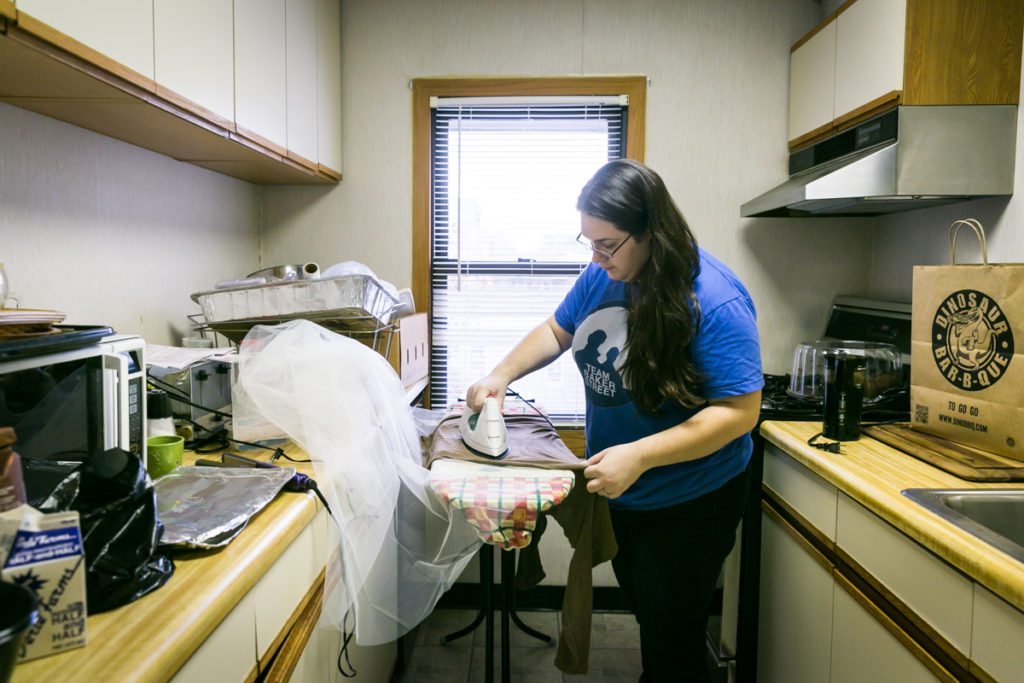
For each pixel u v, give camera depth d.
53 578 0.62
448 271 2.57
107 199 1.58
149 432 1.22
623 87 2.45
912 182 1.81
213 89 1.50
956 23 1.77
